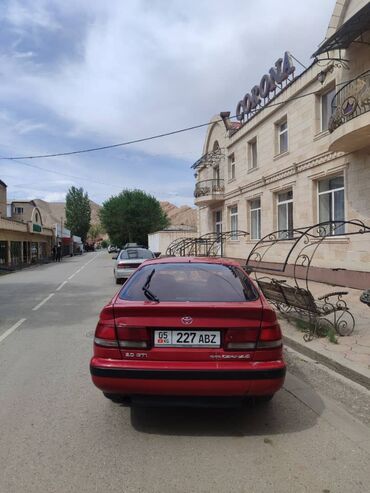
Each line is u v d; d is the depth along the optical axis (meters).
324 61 13.86
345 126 11.00
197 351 3.62
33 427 3.88
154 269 4.86
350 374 5.27
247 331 3.63
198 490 2.88
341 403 4.46
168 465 3.21
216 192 26.03
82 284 17.75
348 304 9.77
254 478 3.03
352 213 12.69
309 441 3.59
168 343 3.65
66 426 3.89
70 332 8.09
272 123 18.53
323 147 14.29
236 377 3.52
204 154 29.78
